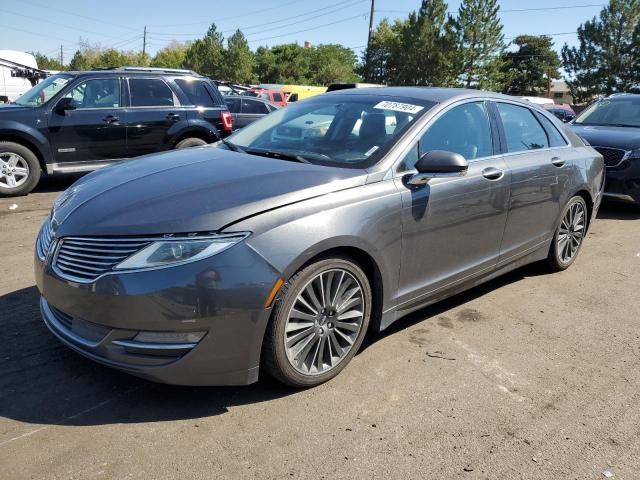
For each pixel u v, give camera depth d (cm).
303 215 286
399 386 317
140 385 305
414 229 340
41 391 295
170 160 361
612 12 5797
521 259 459
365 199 313
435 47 5125
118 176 335
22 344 342
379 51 6794
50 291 285
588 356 365
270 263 270
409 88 429
